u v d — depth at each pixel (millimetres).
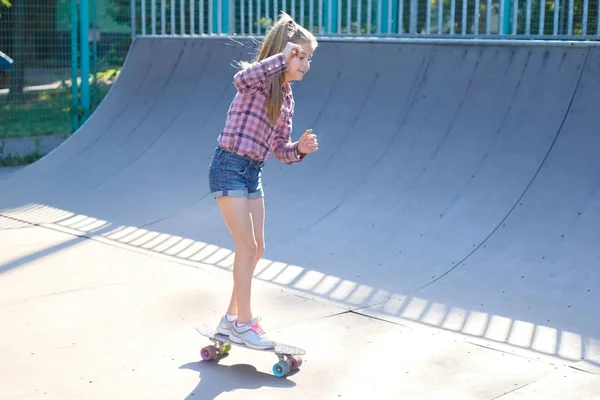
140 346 4297
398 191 6809
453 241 5984
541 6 7930
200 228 6949
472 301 5023
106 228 7121
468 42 7383
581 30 8562
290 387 3748
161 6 11133
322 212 6867
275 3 9844
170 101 9688
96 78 12750
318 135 7859
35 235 6934
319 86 8336
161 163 8695
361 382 3807
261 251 4078
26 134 12344
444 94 7336
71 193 8414
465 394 3666
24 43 12195
